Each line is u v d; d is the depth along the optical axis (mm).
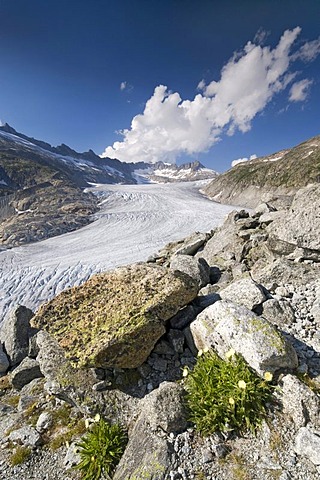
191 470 3330
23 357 7035
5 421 5172
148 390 4738
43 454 4348
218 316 4766
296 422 3549
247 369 4008
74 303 5793
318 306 5621
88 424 4383
